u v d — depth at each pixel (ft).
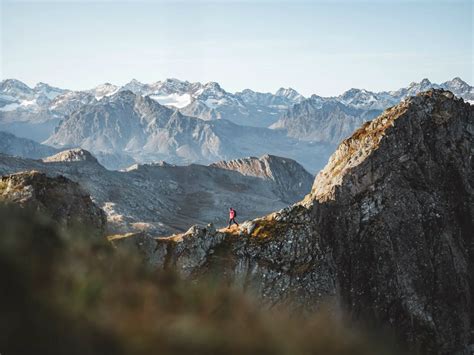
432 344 246.27
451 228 271.28
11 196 146.82
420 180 274.16
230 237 217.36
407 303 252.42
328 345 19.80
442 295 258.98
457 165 280.92
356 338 21.44
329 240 260.01
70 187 162.81
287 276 208.85
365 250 259.60
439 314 253.85
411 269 257.34
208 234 210.18
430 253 262.47
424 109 288.51
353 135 296.51
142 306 18.07
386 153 275.18
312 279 209.67
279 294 204.85
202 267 200.03
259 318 20.76
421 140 280.92
